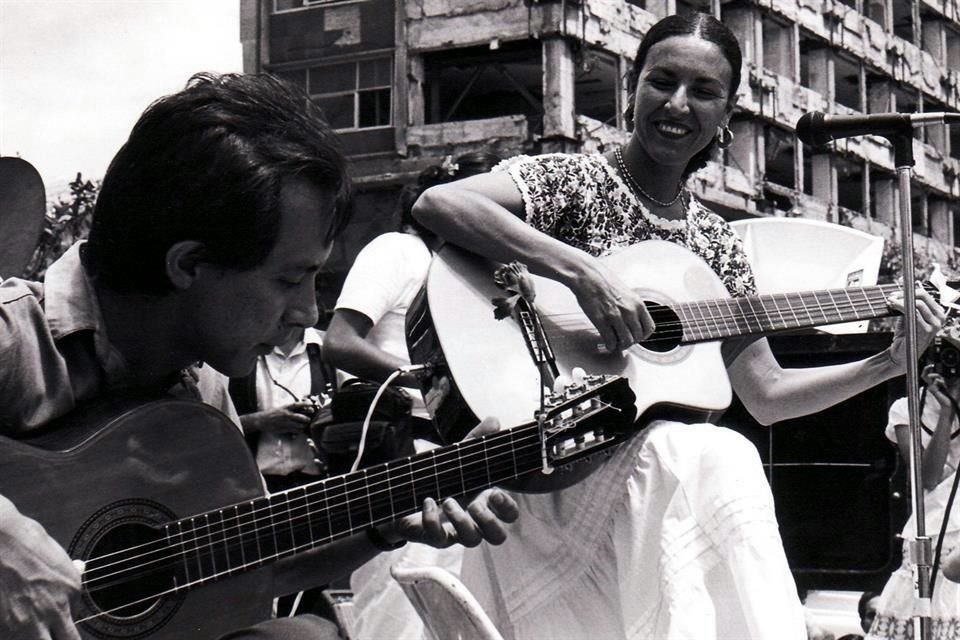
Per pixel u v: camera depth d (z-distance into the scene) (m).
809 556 3.92
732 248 2.84
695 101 2.58
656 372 2.53
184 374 1.90
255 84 1.73
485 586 2.61
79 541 1.68
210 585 1.79
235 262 1.66
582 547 2.46
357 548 2.00
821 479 3.92
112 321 1.75
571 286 2.45
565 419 2.15
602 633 2.45
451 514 1.94
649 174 2.71
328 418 2.98
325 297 3.76
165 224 1.64
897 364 2.79
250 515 1.80
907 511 3.80
